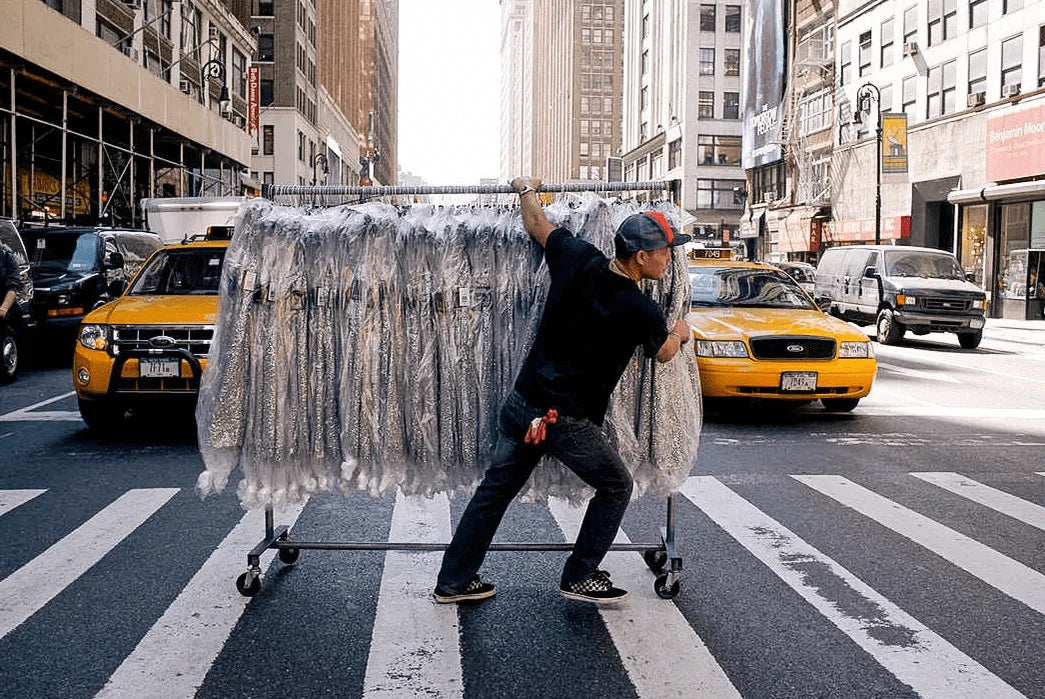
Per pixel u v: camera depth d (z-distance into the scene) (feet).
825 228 148.25
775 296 38.93
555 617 14.88
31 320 46.39
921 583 16.66
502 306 16.33
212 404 16.08
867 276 72.64
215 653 13.41
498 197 17.61
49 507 21.62
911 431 32.76
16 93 88.17
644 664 13.06
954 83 112.27
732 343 33.71
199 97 144.46
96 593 15.90
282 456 16.15
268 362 16.06
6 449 28.37
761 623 14.66
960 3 110.32
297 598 15.71
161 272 33.60
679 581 15.76
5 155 84.12
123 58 96.02
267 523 17.07
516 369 16.35
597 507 14.87
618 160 273.13
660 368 16.24
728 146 224.74
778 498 22.94
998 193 100.68
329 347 16.25
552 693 12.14
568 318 13.94
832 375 33.86
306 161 238.27
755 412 36.83
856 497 23.08
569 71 440.45
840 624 14.64
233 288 16.05
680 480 16.35
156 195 140.56
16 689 12.23
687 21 223.10
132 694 12.09
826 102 150.61
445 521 20.74
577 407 14.06
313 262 16.14
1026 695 12.16
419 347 16.26
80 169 112.47
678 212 16.21
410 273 16.17
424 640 13.85
